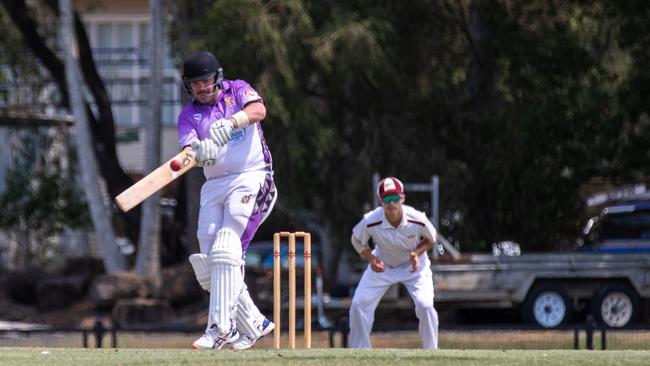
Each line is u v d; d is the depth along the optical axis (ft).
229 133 84.58
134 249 281.54
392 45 245.04
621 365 69.21
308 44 234.17
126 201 80.79
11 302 256.52
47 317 244.01
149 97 254.27
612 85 254.68
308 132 234.38
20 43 306.55
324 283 252.42
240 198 87.61
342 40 226.79
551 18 258.57
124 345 158.30
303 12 228.84
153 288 244.63
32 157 312.50
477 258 209.87
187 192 264.52
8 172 307.58
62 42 259.39
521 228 259.39
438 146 257.55
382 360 71.31
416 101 253.03
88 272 273.13
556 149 251.19
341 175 247.70
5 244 321.32
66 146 309.42
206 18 232.94
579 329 150.92
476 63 262.26
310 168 245.45
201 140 88.22
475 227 258.37
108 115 285.84
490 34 258.98
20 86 311.06
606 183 266.77
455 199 250.16
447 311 234.17
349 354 74.90
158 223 250.98
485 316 223.30
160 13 252.83
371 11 236.43
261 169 89.35
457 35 262.26
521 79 258.16
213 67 87.40
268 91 223.51
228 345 89.15
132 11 400.88
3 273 270.05
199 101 88.63
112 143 286.66
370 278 123.34
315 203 252.42
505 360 71.46
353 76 242.17
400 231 119.24
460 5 257.14
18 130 304.71
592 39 261.65
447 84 258.57
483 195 258.98
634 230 241.35
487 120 255.70
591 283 215.51
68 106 286.46
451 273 207.51
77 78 255.70
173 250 285.23
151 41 253.24
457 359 71.87
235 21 224.94
